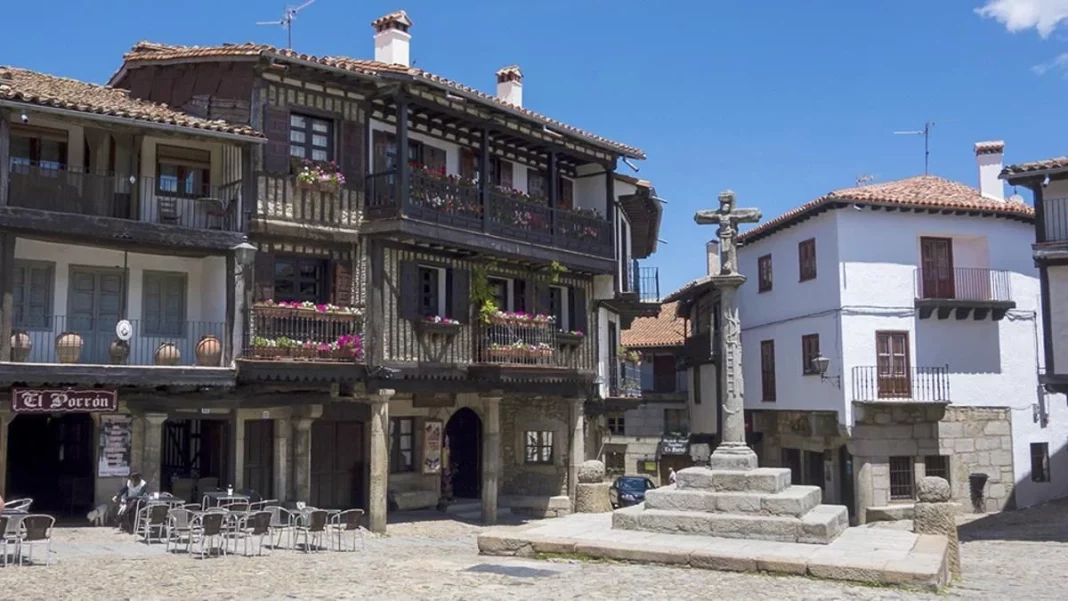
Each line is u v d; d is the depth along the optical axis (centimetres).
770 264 3434
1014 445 3003
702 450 3781
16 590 1209
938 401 2873
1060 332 2488
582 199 2891
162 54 2216
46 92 1881
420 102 2231
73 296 1973
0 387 1805
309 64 2083
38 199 1830
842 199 2898
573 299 2802
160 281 2083
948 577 1448
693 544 1416
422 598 1139
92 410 1848
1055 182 2522
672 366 4572
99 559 1511
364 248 2214
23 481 2180
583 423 2752
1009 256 3055
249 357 1995
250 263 1981
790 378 3259
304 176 2109
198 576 1342
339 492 2397
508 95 2917
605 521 1709
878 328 2952
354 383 2184
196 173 2116
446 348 2350
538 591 1180
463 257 2427
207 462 2242
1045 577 1628
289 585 1252
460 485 2825
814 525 1426
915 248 3000
